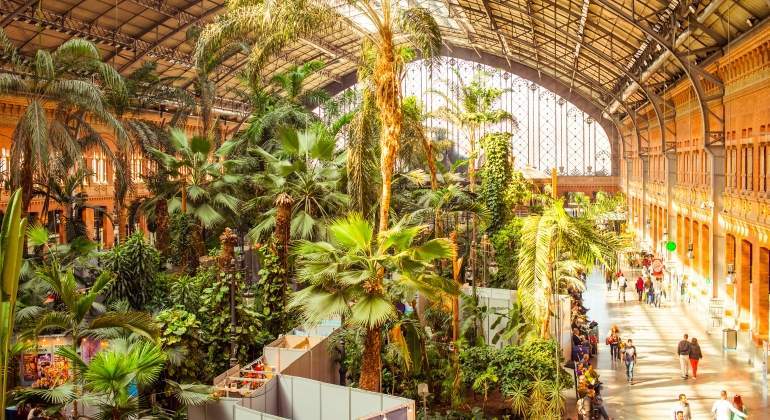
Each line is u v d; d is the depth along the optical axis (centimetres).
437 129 3969
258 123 3422
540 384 1633
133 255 2100
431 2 4625
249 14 1722
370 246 1392
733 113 2467
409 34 1716
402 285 1440
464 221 3144
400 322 1537
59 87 2219
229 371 1488
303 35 1678
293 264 2119
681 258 3588
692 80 2570
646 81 3872
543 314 1686
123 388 1129
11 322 1054
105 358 1117
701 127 3025
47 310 1711
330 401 1373
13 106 3362
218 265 1898
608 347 2423
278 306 1912
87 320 1867
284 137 2234
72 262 2112
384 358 1758
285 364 1622
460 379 1770
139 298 2106
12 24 3372
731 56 2317
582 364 1934
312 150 2258
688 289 3362
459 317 2155
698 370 2127
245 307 1755
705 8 2220
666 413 1750
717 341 2481
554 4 3156
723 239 2692
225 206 2927
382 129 1606
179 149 2808
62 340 1681
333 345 1772
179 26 4147
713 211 2712
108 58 4141
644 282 3391
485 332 2245
